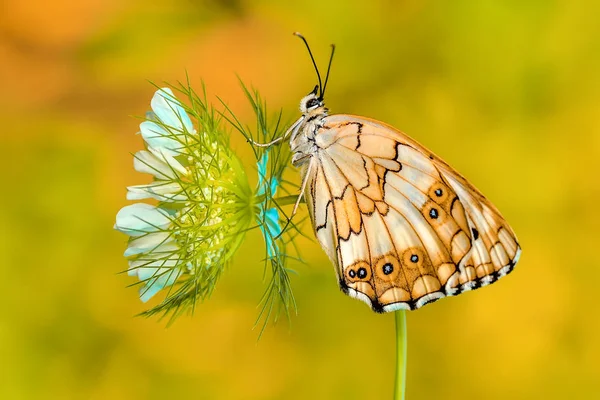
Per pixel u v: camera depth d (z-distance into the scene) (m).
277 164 0.38
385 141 0.37
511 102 0.44
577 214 0.44
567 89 0.44
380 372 0.43
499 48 0.44
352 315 0.44
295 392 0.43
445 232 0.37
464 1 0.44
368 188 0.37
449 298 0.44
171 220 0.37
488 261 0.37
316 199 0.37
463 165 0.44
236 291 0.44
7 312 0.44
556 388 0.43
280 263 0.38
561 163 0.44
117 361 0.44
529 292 0.44
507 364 0.43
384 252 0.37
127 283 0.44
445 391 0.44
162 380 0.44
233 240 0.38
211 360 0.44
